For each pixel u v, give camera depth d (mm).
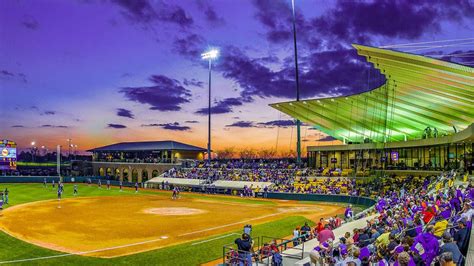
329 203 58656
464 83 37062
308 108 76188
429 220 16141
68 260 23781
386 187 55594
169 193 75812
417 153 65875
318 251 15484
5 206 50594
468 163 50094
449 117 52156
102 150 134750
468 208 14219
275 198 66250
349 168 79875
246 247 17547
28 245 27578
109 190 79812
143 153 129750
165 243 29266
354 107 68250
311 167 84188
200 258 24875
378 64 44281
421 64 36719
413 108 56500
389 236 14211
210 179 82312
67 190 76438
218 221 39938
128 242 29469
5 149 102750
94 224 37406
